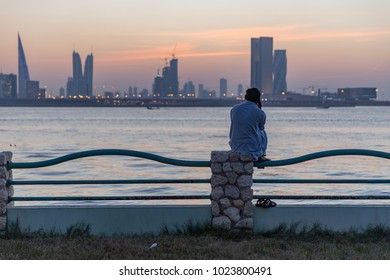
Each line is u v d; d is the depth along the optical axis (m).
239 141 9.48
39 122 181.88
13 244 8.88
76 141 84.62
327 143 81.31
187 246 8.78
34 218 9.52
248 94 9.52
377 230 9.52
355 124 169.62
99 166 45.97
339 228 9.61
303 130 126.19
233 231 9.41
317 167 45.25
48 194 28.22
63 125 154.62
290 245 8.94
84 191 29.50
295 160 9.53
